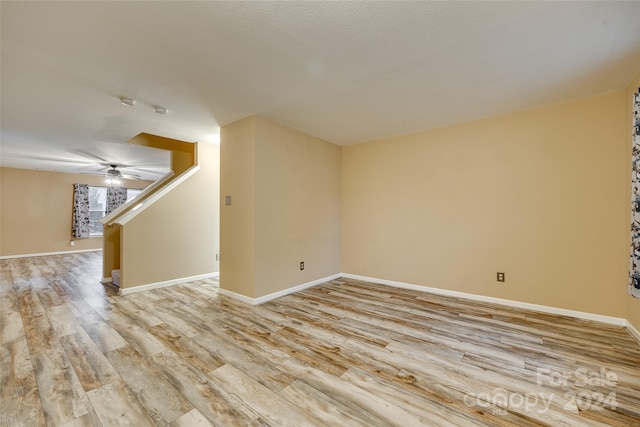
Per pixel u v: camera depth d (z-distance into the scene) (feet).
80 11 5.14
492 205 10.62
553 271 9.47
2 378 5.74
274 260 11.33
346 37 6.02
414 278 12.63
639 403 5.05
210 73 7.52
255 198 10.59
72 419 4.61
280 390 5.41
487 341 7.47
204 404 5.00
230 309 9.96
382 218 13.74
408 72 7.48
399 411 4.85
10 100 9.14
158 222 13.01
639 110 6.92
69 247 24.23
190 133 12.94
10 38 5.93
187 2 4.94
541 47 6.35
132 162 19.84
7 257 21.39
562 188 9.32
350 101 9.33
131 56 6.70
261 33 5.86
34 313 9.53
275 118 10.98
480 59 6.84
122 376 5.83
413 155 12.71
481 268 10.85
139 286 12.32
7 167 21.43
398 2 4.98
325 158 14.12
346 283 13.84
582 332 7.95
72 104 9.46
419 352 6.89
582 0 4.90
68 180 24.23
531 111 9.87
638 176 6.91
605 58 6.75
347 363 6.39
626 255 8.32
